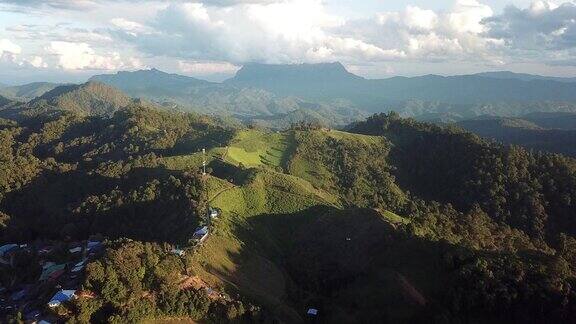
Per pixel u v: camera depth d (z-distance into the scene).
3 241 144.38
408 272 104.50
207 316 89.69
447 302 94.38
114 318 80.38
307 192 156.88
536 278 94.12
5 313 89.31
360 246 118.81
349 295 105.38
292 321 97.81
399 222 127.06
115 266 88.88
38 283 103.25
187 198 141.62
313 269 118.38
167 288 89.94
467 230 137.25
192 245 110.12
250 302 97.06
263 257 121.19
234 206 143.50
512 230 156.62
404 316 94.25
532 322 90.06
